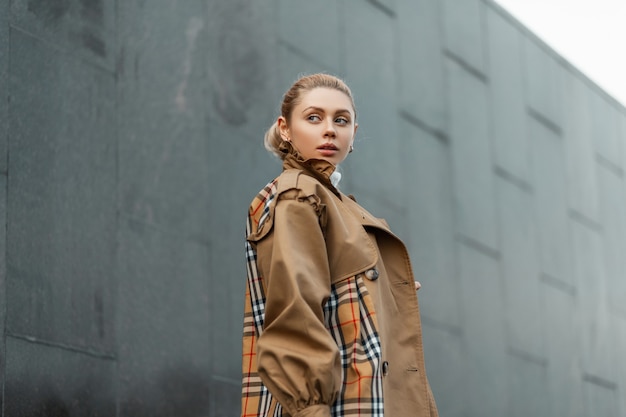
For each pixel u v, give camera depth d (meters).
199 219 5.25
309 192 2.00
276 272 1.92
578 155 9.38
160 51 5.27
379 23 7.25
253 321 2.13
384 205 6.85
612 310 9.31
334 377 1.83
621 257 9.70
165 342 4.83
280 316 1.87
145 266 4.81
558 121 9.20
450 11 8.09
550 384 8.14
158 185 5.03
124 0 5.09
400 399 2.03
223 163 5.54
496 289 7.79
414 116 7.38
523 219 8.34
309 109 2.15
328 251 2.03
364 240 2.07
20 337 4.03
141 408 4.60
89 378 4.33
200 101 5.48
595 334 8.95
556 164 9.00
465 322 7.36
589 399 8.61
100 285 4.51
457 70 8.00
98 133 4.70
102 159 4.69
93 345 4.39
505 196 8.20
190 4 5.59
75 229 4.44
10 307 4.01
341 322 1.98
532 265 8.30
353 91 6.82
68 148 4.50
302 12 6.51
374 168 6.83
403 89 7.32
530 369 7.93
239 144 5.70
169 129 5.20
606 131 9.95
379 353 1.93
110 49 4.91
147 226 4.89
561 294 8.59
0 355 3.92
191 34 5.54
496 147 8.23
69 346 4.26
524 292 8.12
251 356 2.11
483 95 8.24
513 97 8.63
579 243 9.05
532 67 9.01
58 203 4.38
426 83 7.60
